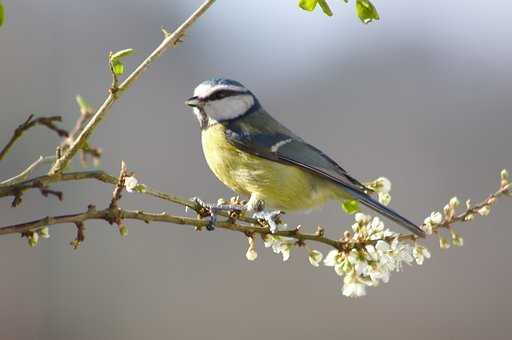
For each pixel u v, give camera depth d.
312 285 16.39
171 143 19.69
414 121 22.33
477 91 23.00
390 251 5.47
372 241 5.52
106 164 19.00
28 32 19.77
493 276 16.92
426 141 21.84
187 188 18.73
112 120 19.55
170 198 5.30
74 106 19.55
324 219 17.12
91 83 20.25
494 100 22.62
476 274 16.89
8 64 19.00
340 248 5.56
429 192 20.48
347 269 5.52
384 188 6.95
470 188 20.33
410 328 16.05
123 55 5.00
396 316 16.14
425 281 16.61
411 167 21.08
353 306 16.02
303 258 16.64
